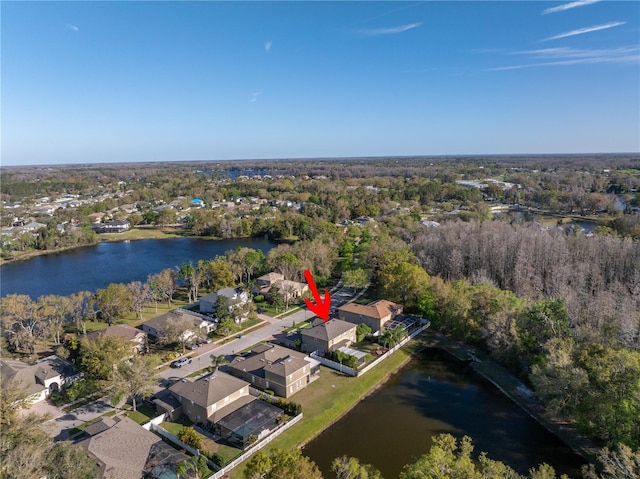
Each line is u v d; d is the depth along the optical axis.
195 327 69.94
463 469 31.06
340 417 51.56
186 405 50.22
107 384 57.50
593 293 82.44
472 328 68.19
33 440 35.50
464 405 54.12
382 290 90.25
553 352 49.84
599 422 43.06
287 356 58.47
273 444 45.38
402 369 63.97
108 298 78.56
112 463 38.06
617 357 43.69
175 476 38.25
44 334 69.81
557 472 41.84
